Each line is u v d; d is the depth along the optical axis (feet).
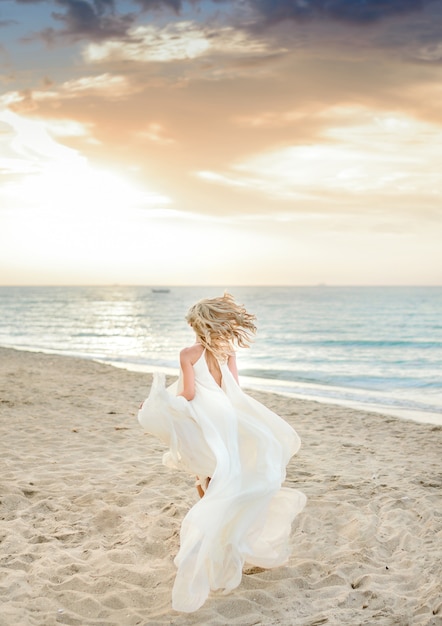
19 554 13.29
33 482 18.53
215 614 10.71
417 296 531.09
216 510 10.62
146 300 463.01
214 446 11.21
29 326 161.79
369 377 56.29
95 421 28.89
